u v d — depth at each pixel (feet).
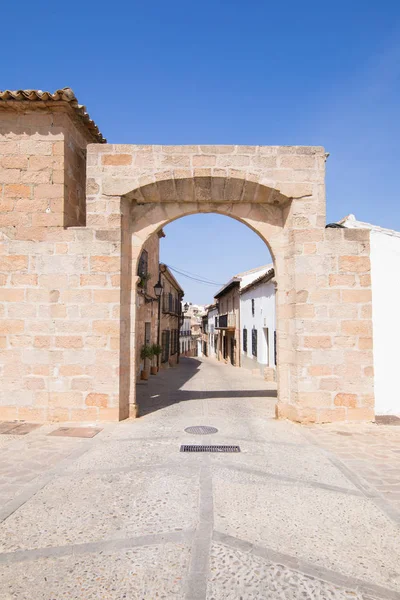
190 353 182.29
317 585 9.25
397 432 22.54
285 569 9.83
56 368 24.41
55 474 15.93
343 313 24.76
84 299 24.53
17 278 24.71
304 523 12.17
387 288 27.22
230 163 25.18
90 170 25.21
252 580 9.37
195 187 25.66
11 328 24.57
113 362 24.36
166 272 72.59
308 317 24.67
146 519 12.26
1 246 24.77
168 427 23.43
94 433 21.97
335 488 14.80
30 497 13.80
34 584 9.18
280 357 26.37
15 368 24.49
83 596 8.75
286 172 25.22
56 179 24.82
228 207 26.91
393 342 27.02
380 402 26.73
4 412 24.44
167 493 14.16
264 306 63.46
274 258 26.81
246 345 80.74
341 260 24.94
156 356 63.98
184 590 8.97
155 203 26.96
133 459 17.75
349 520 12.39
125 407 25.64
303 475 16.03
